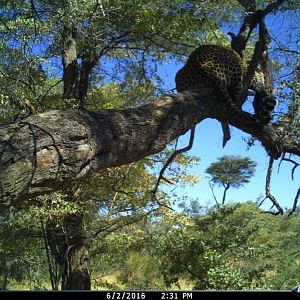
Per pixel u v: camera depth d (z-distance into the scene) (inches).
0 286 545.6
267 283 284.7
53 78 457.7
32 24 318.3
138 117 163.8
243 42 264.5
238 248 295.1
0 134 121.4
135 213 446.6
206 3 389.7
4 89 338.3
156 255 292.0
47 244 435.2
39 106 363.6
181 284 324.2
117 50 470.3
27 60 333.1
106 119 150.9
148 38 417.1
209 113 205.8
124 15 382.0
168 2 395.2
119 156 153.8
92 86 491.8
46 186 127.0
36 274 514.0
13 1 321.7
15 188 116.6
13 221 402.3
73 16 320.5
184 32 402.9
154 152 169.2
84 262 414.0
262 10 244.5
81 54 434.0
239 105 237.8
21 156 119.5
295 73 253.4
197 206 454.3
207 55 236.1
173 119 176.7
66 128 133.6
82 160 134.6
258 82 246.4
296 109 241.6
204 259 274.2
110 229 451.8
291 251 407.8
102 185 414.9
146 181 445.1
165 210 427.8
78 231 403.9
